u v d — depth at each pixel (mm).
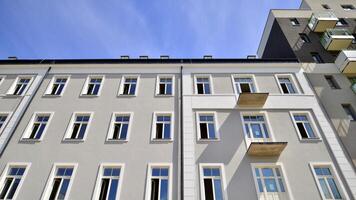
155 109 14812
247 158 12469
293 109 14773
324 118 14281
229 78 16797
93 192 11156
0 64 17594
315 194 11164
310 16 23188
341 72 17188
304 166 12148
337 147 12891
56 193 11367
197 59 18125
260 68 17500
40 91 16078
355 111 14812
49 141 13203
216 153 12633
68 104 15164
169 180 11602
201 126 14188
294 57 19250
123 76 17047
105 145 12984
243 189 11273
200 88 16453
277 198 11180
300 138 13328
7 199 11156
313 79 16703
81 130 14016
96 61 17984
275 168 12234
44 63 17750
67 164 12156
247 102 14844
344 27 21641
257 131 13930
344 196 11117
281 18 23141
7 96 15656
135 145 12969
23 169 12203
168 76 17031
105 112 14680
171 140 13188
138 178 11648
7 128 13820
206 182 11750
